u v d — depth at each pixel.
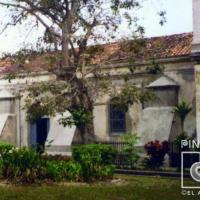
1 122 26.02
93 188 12.35
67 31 17.78
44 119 25.08
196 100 18.70
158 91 20.62
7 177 13.21
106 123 22.88
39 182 12.95
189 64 19.91
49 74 24.00
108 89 17.80
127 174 16.73
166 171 16.67
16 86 26.05
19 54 18.75
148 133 20.36
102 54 21.64
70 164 13.66
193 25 18.86
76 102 17.77
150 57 19.58
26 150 13.34
